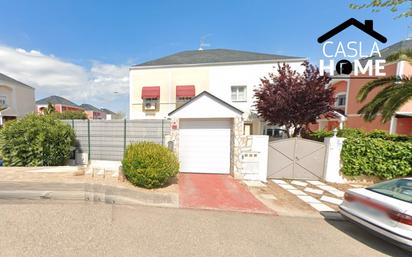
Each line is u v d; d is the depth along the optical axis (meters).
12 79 29.69
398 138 9.30
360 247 3.97
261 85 13.81
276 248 3.79
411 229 3.45
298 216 5.34
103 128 11.37
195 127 9.16
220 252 3.53
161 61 17.77
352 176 8.54
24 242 3.44
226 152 9.13
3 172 8.06
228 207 5.68
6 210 4.64
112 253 3.28
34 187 6.35
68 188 6.31
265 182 8.34
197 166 9.25
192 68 16.55
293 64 15.66
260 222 4.86
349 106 15.68
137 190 6.50
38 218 4.30
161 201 5.83
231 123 8.98
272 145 9.02
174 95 16.70
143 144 7.49
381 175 8.33
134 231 4.04
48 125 9.99
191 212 5.21
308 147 9.00
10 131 9.34
